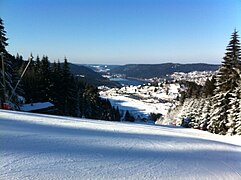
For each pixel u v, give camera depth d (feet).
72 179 13.76
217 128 90.68
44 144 21.27
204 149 30.73
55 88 147.84
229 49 88.38
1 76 89.04
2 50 90.58
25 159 16.35
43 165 15.53
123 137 31.48
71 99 154.92
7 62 93.45
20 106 109.09
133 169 17.19
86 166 16.46
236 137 64.85
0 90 87.30
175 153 25.21
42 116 47.44
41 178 13.32
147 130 45.55
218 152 30.25
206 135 62.03
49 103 133.59
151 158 21.27
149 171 17.22
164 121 276.00
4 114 41.57
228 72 88.38
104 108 240.73
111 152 21.54
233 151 33.19
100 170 15.99
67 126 35.83
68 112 154.92
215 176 18.45
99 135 30.58
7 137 22.35
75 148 21.22
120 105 625.00
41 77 144.25
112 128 41.06
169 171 17.94
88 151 20.77
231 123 83.56
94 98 210.38
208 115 115.34
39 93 143.64
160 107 613.11
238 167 22.67
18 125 30.37
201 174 18.44
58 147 20.84
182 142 34.22
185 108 181.88
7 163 15.16
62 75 150.30
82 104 183.93
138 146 26.11
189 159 23.21
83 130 33.58
